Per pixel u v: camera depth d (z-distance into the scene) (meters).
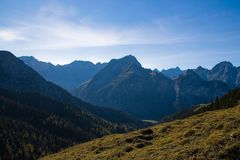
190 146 37.53
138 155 42.56
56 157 66.25
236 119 42.91
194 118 62.84
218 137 36.59
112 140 63.16
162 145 44.94
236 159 30.27
